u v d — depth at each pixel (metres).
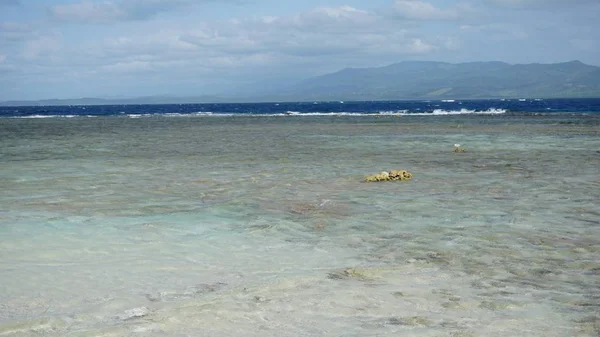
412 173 16.14
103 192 12.79
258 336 5.09
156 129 40.75
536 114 66.50
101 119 62.84
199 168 17.31
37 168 17.27
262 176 15.48
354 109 109.62
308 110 104.31
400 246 8.29
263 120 56.62
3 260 7.44
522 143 26.52
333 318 5.54
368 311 5.74
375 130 37.47
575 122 46.12
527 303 5.98
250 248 8.17
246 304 5.90
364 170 16.81
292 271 7.08
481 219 10.02
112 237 8.68
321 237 8.84
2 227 9.27
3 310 5.71
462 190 13.16
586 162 18.70
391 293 6.29
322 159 19.89
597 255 7.81
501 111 80.62
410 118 58.12
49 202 11.52
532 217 10.16
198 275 6.90
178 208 11.00
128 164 18.39
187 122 53.09
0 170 16.75
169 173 16.11
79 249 8.00
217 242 8.48
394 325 5.36
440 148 24.22
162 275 6.88
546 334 5.16
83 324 5.36
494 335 5.12
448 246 8.27
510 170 16.80
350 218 10.16
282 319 5.50
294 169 17.05
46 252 7.83
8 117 71.56
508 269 7.20
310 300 6.04
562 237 8.76
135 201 11.70
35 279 6.69
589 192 12.78
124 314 5.61
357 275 6.95
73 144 26.89
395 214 10.48
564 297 6.18
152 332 5.15
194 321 5.43
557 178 15.05
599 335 5.14
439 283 6.65
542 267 7.28
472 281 6.72
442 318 5.55
